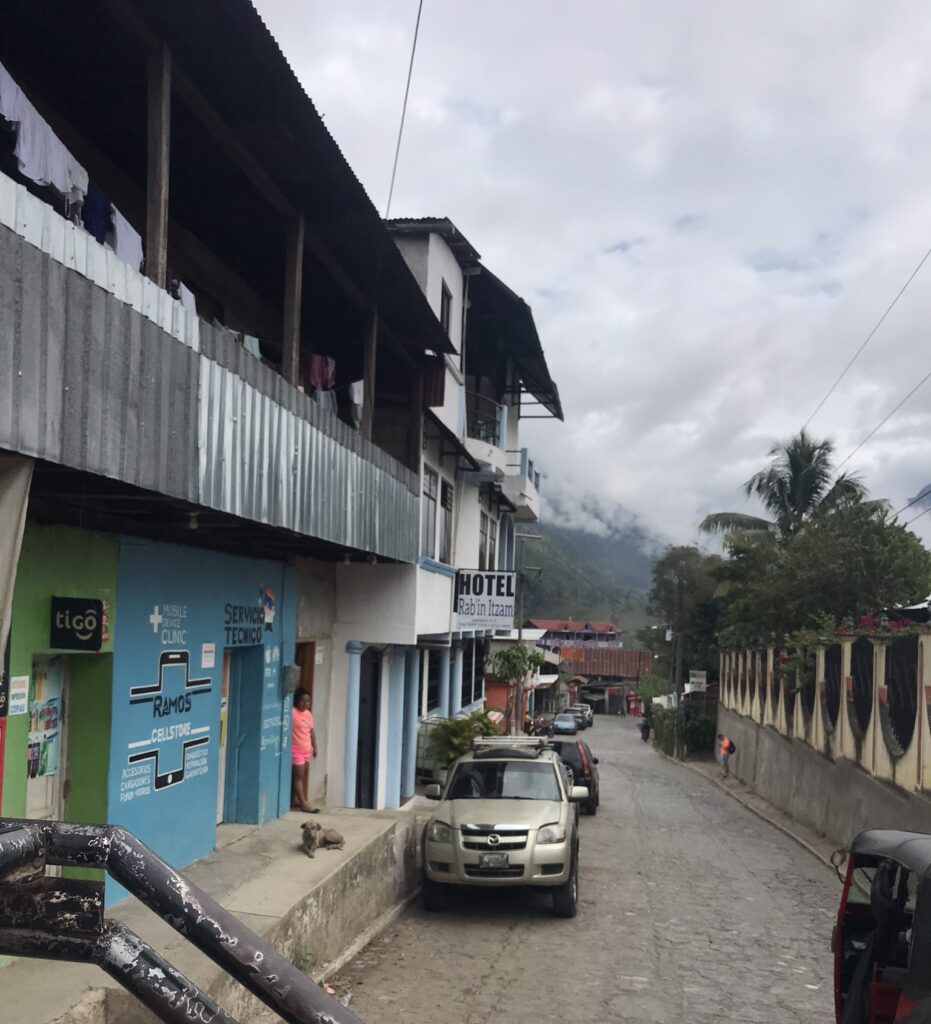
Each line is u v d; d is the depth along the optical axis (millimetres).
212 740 9906
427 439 17109
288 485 8586
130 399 5668
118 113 7922
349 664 14836
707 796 28578
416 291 11539
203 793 9664
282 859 9633
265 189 8555
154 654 8586
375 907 10602
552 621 125500
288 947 7809
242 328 11719
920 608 24984
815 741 21156
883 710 16297
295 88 6875
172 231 9703
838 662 19703
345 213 9250
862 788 17281
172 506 7145
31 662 6828
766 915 11773
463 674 26875
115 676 7879
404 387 15430
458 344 20000
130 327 5680
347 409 13656
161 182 6219
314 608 14078
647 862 15328
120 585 7980
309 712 13289
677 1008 7961
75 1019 5176
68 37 6621
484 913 11406
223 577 10258
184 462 6406
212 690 9914
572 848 11312
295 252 9164
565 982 8617
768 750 27344
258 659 11523
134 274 5734
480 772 12633
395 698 17078
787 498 35938
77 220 5695
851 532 29203
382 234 9734
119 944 1487
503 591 19406
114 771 7867
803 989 8656
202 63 6617
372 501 11719
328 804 14648
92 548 7516
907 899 5570
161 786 8703
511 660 31531
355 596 14953
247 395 7578
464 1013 7688
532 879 10938
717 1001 8195
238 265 10922
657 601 54906
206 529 9445
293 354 9156
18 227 4555
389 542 12703
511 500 28047
